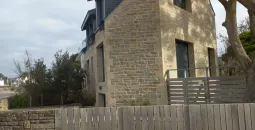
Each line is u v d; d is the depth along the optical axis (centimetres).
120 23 1219
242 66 841
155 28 1163
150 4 1178
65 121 629
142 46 1179
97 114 617
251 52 1420
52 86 2186
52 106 2072
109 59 1227
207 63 1527
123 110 609
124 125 605
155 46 1159
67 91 2205
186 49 1406
